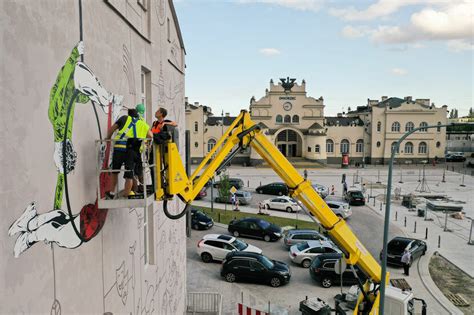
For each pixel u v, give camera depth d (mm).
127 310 6203
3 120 2865
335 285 16781
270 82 62000
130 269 6395
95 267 4785
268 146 8555
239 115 8211
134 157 4816
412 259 19438
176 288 11773
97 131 4852
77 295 4234
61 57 3826
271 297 15797
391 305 10281
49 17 3570
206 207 32500
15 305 3006
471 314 14406
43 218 3463
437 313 14508
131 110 4930
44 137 3484
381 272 9672
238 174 52688
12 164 2979
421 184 45000
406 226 26938
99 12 4945
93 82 4711
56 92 3721
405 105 63469
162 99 9266
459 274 18422
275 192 38125
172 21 10805
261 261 17125
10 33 2951
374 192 40188
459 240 23734
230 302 15258
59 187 3789
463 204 34312
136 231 6816
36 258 3338
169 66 10336
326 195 37594
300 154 65375
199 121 62781
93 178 4691
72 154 4090
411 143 64312
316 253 19266
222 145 8164
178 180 5727
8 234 2924
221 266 18203
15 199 3016
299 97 62438
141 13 7254
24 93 3150
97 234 4844
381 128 64250
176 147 5664
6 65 2902
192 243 22969
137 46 6945
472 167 61344
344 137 65375
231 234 24609
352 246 9258
